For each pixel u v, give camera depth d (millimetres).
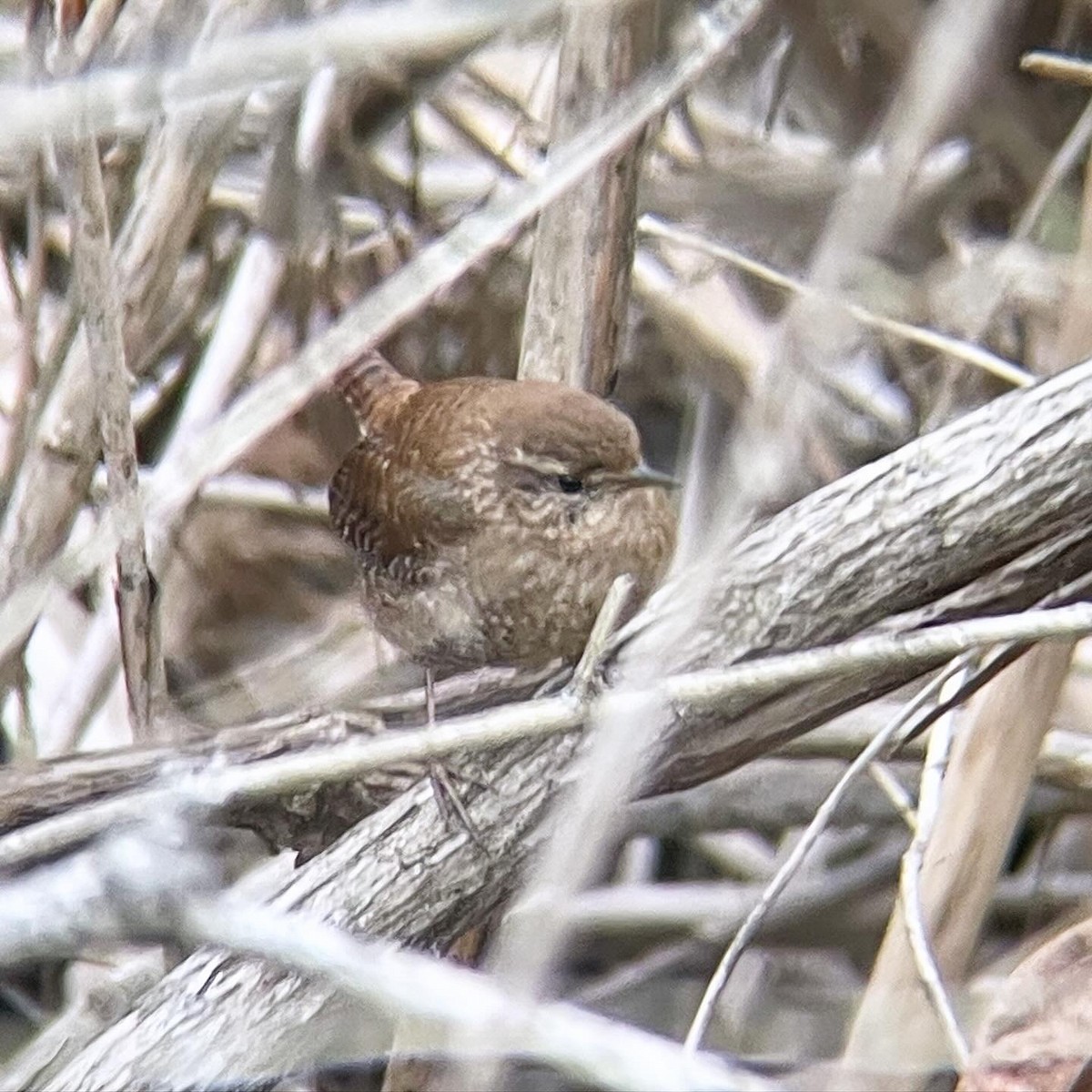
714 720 6742
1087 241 6793
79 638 10297
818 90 9672
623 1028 4871
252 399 6535
